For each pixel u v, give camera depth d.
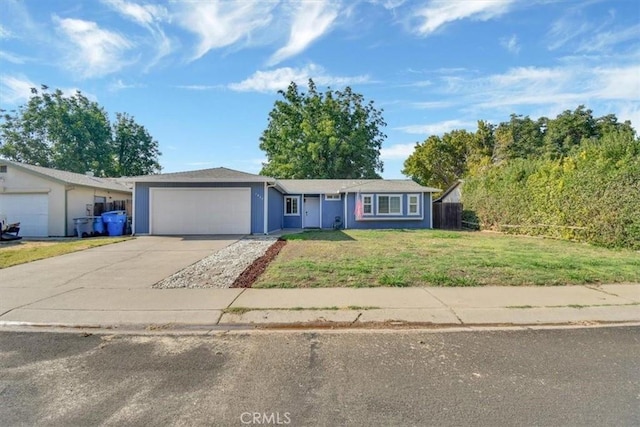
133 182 16.91
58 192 17.28
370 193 23.06
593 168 13.27
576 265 8.41
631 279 7.18
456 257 9.66
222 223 17.08
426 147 43.56
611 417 2.69
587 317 5.16
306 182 26.20
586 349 4.06
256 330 4.73
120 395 3.05
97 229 17.64
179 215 17.02
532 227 16.62
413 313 5.27
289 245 12.66
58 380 3.33
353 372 3.50
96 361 3.77
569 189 14.28
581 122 37.19
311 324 4.91
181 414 2.76
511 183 18.39
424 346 4.17
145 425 2.61
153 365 3.67
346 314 5.23
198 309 5.46
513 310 5.40
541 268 8.11
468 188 23.12
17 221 17.27
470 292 6.32
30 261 9.59
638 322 4.99
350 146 34.62
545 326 4.85
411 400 2.96
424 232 19.09
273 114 36.94
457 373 3.47
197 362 3.74
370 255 10.11
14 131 37.50
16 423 2.63
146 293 6.36
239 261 9.41
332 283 6.89
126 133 44.81
